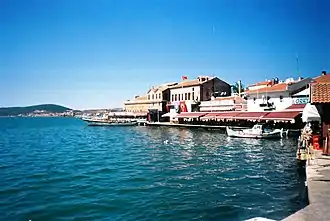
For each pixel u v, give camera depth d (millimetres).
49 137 81000
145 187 22656
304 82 71375
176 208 17750
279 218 15773
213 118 85188
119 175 27391
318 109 25703
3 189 22750
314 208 12141
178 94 113375
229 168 29859
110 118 153375
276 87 75000
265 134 57500
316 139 26656
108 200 19484
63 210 17766
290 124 68125
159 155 40781
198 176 26297
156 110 120000
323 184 15812
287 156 37125
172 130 92438
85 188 22734
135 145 55625
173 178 25641
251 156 37781
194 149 46469
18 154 45062
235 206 17859
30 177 27250
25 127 139750
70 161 37062
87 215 16906
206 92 103125
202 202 18750
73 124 173625
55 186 23547
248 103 80688
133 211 17375
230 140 58094
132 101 141875
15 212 17531
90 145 58031
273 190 21172
